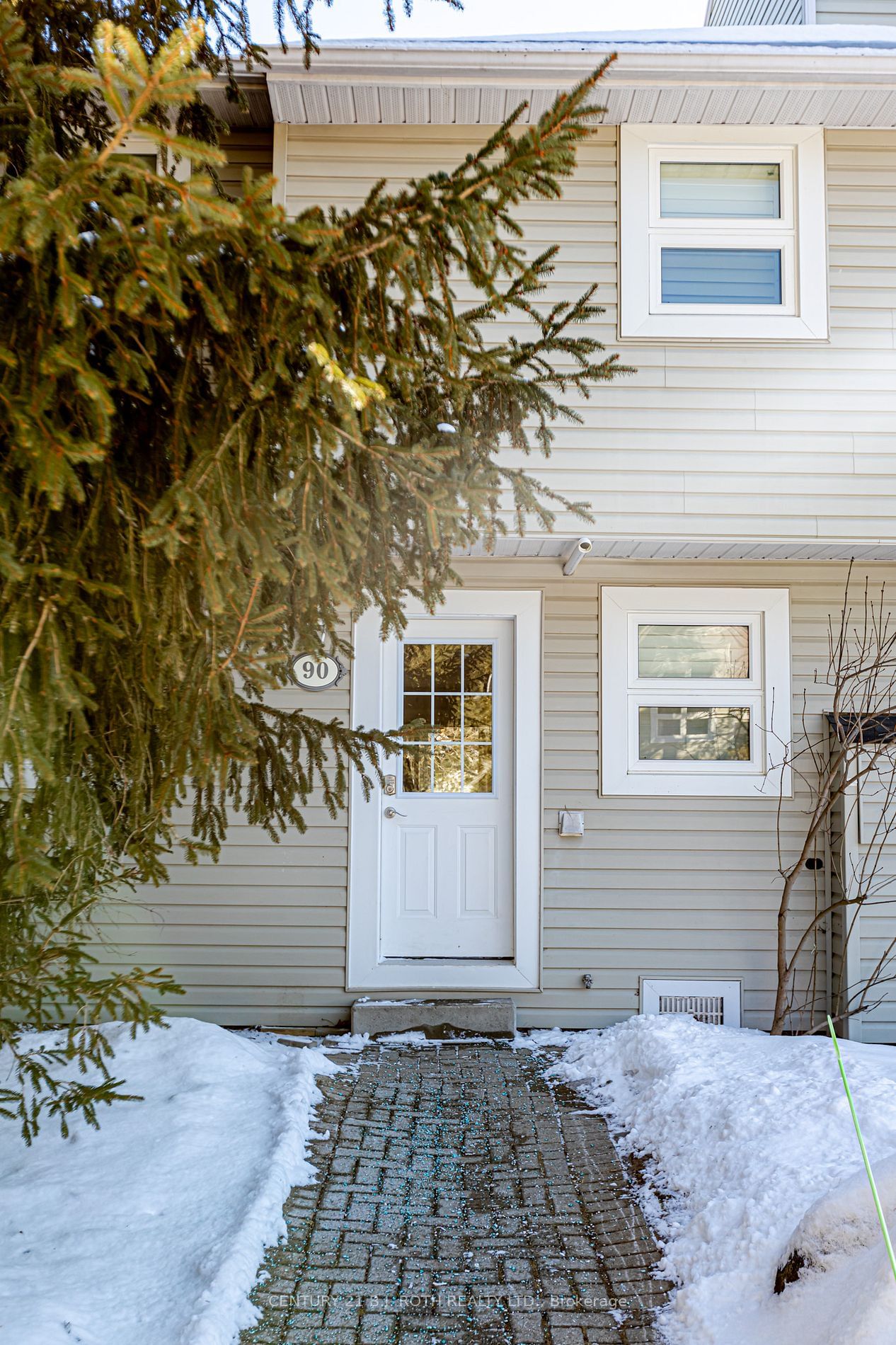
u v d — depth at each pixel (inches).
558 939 251.3
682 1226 144.6
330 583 96.7
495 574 257.6
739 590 257.4
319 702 253.8
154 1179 153.6
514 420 123.7
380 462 103.7
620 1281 134.6
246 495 93.4
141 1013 118.6
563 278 235.5
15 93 88.4
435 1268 137.3
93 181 76.1
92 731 108.0
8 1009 227.0
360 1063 222.8
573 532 228.8
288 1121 176.6
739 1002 249.8
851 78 224.1
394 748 141.9
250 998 246.7
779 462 231.5
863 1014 245.4
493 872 260.1
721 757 259.1
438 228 91.9
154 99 71.9
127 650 102.0
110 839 118.1
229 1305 120.1
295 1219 148.6
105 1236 136.7
